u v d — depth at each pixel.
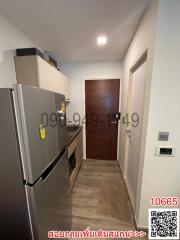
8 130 0.71
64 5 1.23
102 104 2.99
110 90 2.91
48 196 0.95
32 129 0.76
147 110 1.23
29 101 0.73
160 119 1.20
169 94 1.15
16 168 0.75
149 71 1.19
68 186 1.46
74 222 1.59
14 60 1.49
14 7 1.24
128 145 2.29
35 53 1.49
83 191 2.13
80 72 2.94
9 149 0.73
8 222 0.84
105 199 1.95
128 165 2.28
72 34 1.73
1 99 0.69
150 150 1.27
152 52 1.12
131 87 2.11
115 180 2.42
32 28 1.59
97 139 3.16
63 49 2.21
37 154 0.81
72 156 2.25
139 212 1.44
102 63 2.84
